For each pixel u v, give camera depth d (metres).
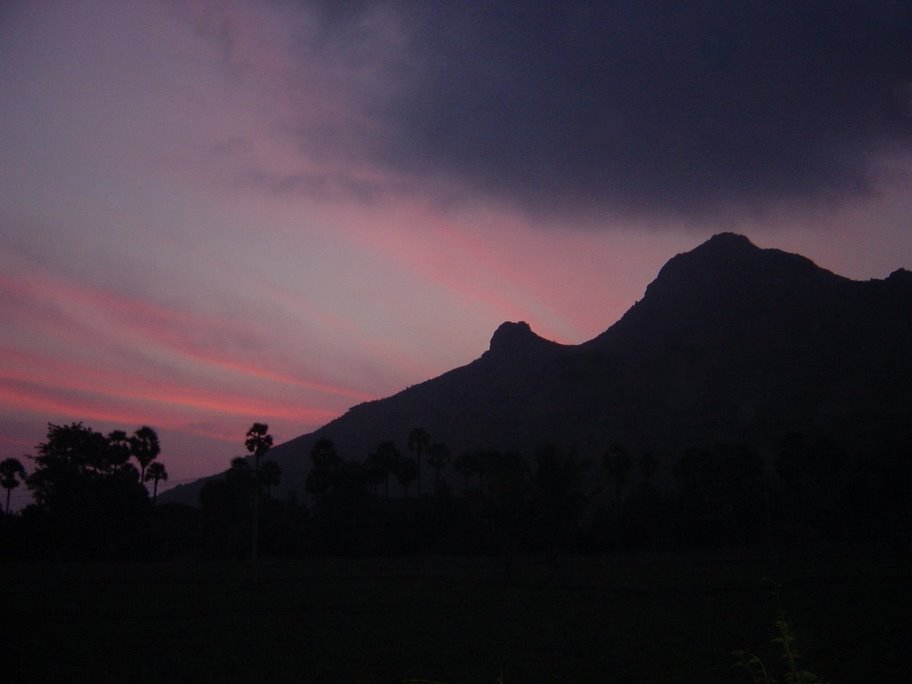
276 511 85.31
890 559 61.25
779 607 5.81
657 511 79.69
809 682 5.46
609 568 57.25
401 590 42.88
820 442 80.44
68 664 20.31
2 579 49.19
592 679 17.97
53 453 77.62
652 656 20.89
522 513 48.03
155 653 22.17
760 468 82.88
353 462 89.88
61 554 73.75
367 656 21.59
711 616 29.31
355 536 78.81
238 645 23.70
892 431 93.62
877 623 25.77
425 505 86.88
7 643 24.08
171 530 82.75
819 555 68.19
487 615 31.23
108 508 75.06
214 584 46.66
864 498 71.12
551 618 29.94
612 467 88.94
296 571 58.03
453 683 17.59
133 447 87.06
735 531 82.06
